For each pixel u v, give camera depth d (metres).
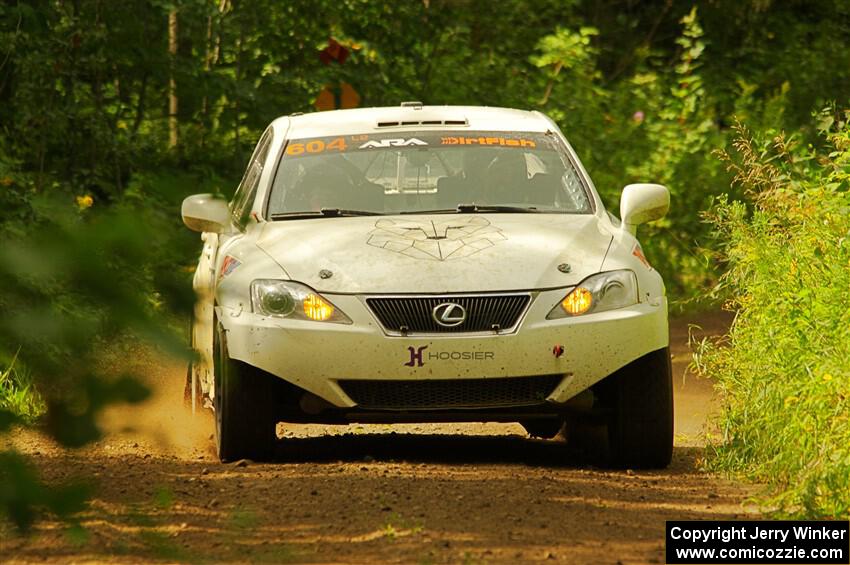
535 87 75.38
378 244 27.89
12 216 8.30
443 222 29.30
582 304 26.73
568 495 23.12
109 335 7.30
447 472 25.78
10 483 8.27
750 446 26.41
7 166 39.84
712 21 92.06
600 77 78.31
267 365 26.59
